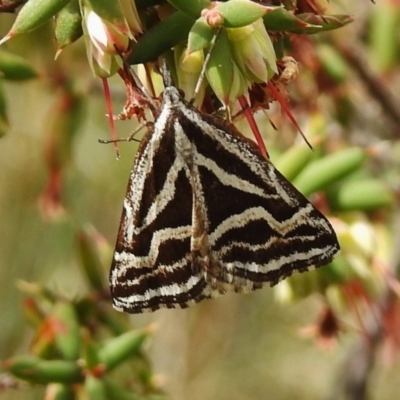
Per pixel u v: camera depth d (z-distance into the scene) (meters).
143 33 0.12
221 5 0.11
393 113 0.18
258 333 0.29
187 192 0.12
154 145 0.12
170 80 0.12
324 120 0.16
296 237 0.12
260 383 0.29
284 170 0.15
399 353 0.17
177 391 0.27
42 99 0.21
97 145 0.24
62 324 0.15
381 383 0.28
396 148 0.18
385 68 0.18
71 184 0.24
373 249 0.15
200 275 0.12
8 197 0.25
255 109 0.12
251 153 0.12
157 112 0.12
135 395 0.15
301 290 0.15
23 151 0.24
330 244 0.12
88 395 0.15
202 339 0.27
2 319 0.25
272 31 0.12
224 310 0.28
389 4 0.18
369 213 0.15
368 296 0.15
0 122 0.15
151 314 0.26
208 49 0.11
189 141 0.12
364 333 0.16
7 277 0.25
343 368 0.18
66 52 0.17
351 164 0.15
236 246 0.12
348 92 0.17
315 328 0.16
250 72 0.12
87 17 0.11
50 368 0.15
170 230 0.12
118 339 0.15
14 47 0.16
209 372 0.27
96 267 0.16
